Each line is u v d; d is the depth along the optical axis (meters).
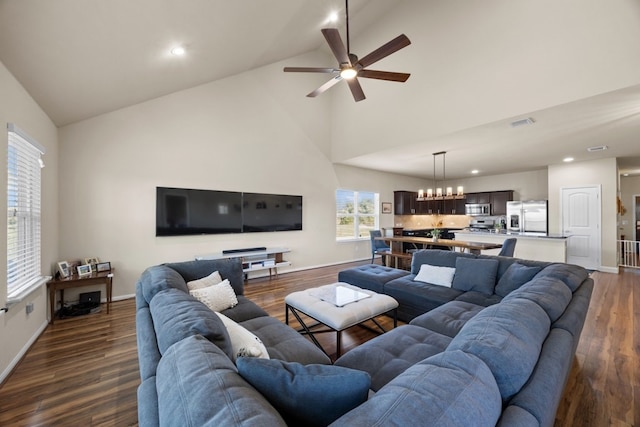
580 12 3.00
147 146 4.18
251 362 0.91
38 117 2.88
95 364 2.34
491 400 0.81
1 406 1.84
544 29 3.24
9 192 2.33
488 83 3.70
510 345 1.01
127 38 2.48
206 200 4.70
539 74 3.28
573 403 1.84
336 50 2.57
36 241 2.86
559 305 1.58
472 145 4.80
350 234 7.10
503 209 7.70
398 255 5.54
